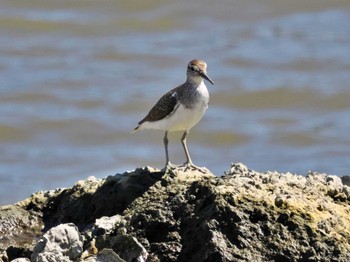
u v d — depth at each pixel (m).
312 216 10.87
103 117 23.28
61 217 12.58
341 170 20.44
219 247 10.44
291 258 10.42
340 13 30.50
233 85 25.23
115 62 26.52
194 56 26.98
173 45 27.62
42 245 10.95
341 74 26.08
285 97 24.67
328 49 27.77
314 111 24.14
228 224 10.66
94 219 12.20
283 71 26.22
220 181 11.42
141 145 21.88
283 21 29.83
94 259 10.59
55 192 13.16
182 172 12.34
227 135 22.48
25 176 20.11
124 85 24.95
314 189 11.71
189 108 13.05
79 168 20.55
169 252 10.79
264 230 10.66
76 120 23.16
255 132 22.73
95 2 29.94
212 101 24.52
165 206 11.36
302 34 28.83
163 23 29.08
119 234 11.08
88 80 25.28
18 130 22.59
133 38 28.08
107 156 21.19
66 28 28.48
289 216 10.80
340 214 11.19
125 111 23.52
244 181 11.45
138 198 11.80
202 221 10.83
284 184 11.62
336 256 10.39
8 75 25.62
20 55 26.84
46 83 25.09
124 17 29.23
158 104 13.27
